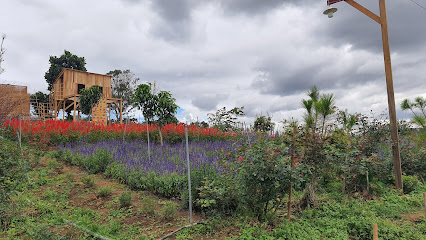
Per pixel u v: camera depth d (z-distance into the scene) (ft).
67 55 123.13
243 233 14.61
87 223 16.47
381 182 24.43
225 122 41.24
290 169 15.02
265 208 17.03
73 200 21.25
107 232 15.46
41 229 13.29
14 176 18.08
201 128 48.73
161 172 24.04
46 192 22.30
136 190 23.82
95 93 75.15
